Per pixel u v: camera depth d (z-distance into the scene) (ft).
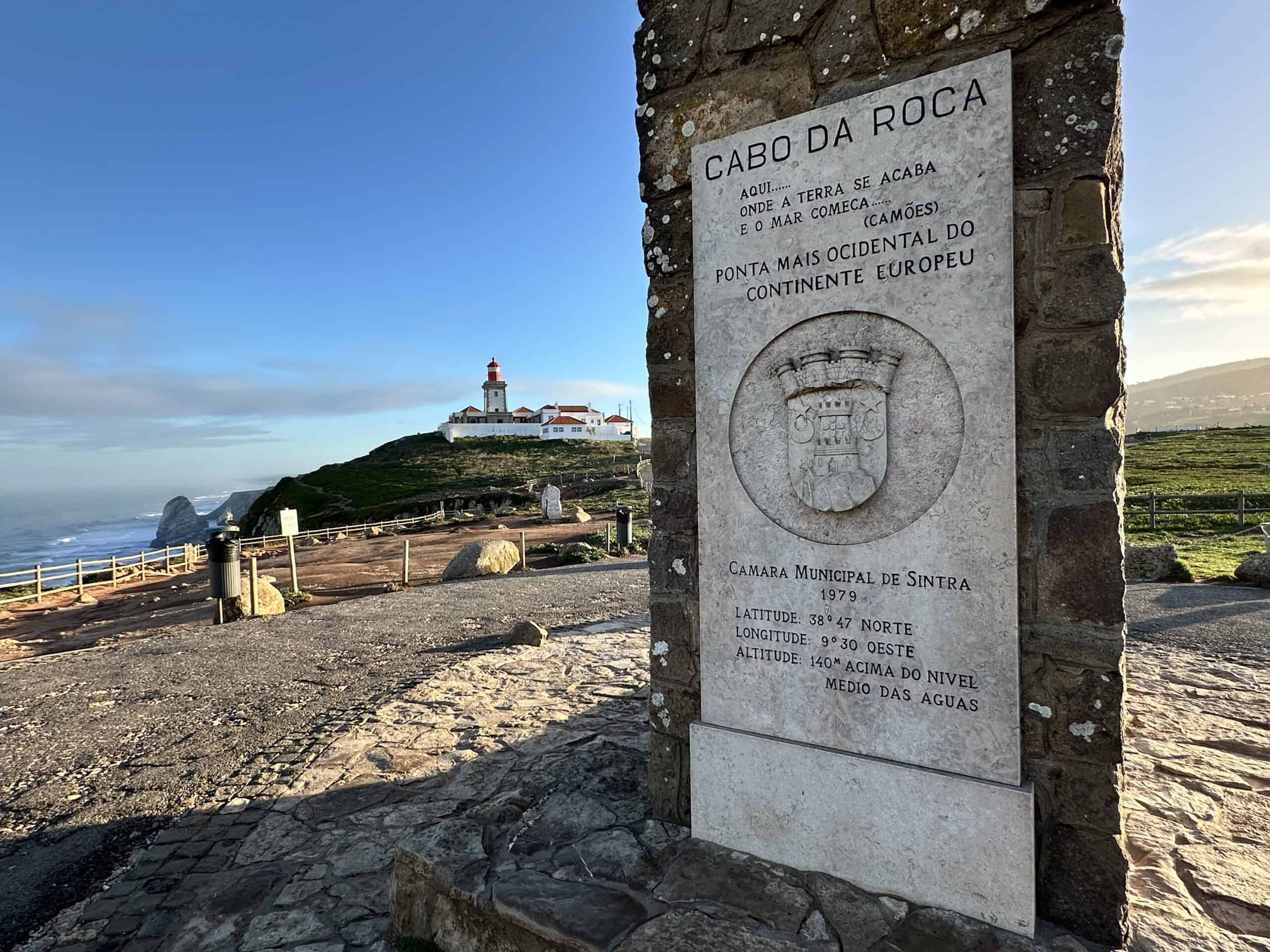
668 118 9.21
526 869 8.18
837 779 7.93
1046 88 6.75
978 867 7.12
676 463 9.36
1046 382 6.88
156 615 40.83
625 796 10.32
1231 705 14.17
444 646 24.21
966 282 7.07
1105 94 6.49
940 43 7.25
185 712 18.06
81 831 11.73
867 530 7.75
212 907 9.03
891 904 7.43
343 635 27.07
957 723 7.27
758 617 8.54
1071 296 6.72
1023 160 6.88
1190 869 8.18
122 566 65.10
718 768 8.77
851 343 7.76
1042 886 7.07
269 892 9.30
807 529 8.14
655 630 9.57
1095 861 6.80
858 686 7.86
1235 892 7.69
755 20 8.39
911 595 7.50
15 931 8.99
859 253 7.66
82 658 25.34
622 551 50.47
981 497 7.07
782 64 8.27
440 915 8.02
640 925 7.09
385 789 12.18
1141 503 52.60
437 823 9.26
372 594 39.75
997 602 7.02
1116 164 7.23
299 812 11.55
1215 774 10.87
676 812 9.41
